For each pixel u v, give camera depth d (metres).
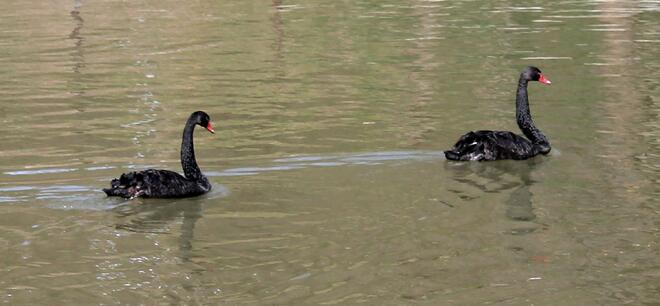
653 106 18.36
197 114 12.91
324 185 13.22
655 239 11.15
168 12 33.16
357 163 14.32
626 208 12.23
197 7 34.53
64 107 18.75
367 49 25.58
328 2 36.03
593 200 12.55
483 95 19.61
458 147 14.37
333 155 14.82
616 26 29.20
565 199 12.59
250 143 15.77
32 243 10.88
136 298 9.45
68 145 15.70
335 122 17.31
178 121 17.59
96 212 11.98
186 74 22.27
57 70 22.75
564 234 11.31
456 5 34.81
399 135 16.20
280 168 14.11
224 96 19.84
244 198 12.62
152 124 17.36
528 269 10.27
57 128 16.97
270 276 10.05
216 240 11.08
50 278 9.93
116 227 11.47
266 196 12.70
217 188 13.08
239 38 27.59
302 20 31.17
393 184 13.23
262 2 36.03
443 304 9.39
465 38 27.14
